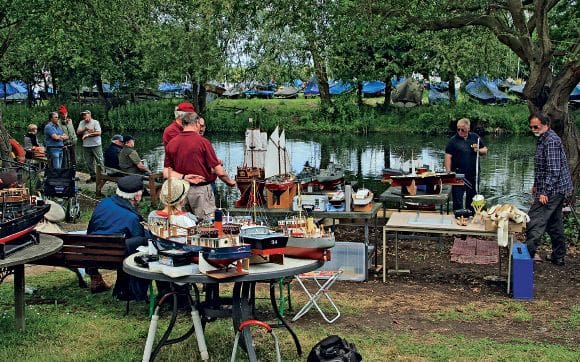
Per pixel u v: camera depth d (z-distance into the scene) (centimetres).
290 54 2364
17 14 1534
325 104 4028
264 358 529
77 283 768
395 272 834
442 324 634
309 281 793
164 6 3064
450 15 1218
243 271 457
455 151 1028
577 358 534
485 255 925
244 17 1305
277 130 845
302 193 884
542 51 1107
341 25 1180
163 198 554
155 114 4134
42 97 5166
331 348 468
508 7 1127
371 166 2333
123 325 609
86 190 1536
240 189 1048
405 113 3906
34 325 605
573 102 4294
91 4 1641
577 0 1241
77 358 527
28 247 569
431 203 877
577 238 1003
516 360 529
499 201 1595
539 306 697
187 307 579
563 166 813
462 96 4588
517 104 4247
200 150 714
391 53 3759
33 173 1388
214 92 4344
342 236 1068
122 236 640
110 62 4003
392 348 555
